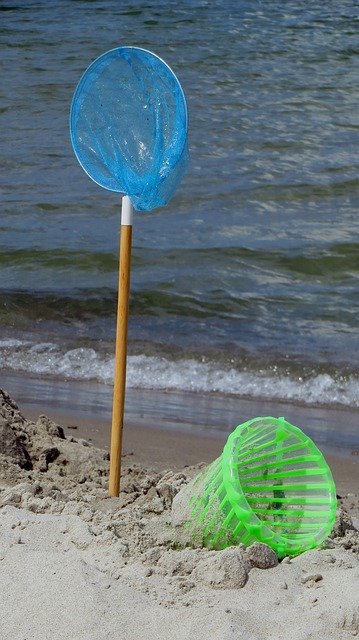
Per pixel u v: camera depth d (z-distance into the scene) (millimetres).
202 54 41750
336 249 21188
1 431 9664
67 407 13805
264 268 20203
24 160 27781
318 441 12945
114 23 48344
